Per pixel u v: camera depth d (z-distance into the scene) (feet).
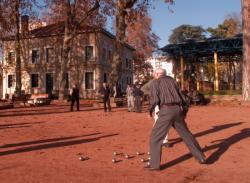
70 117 60.70
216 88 133.28
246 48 82.23
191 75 143.64
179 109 22.71
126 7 93.56
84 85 174.70
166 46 135.85
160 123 22.56
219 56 154.51
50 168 23.11
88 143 32.89
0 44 152.76
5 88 185.47
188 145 24.09
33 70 182.70
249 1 81.20
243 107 78.43
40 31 184.55
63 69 123.85
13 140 34.76
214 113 63.67
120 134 38.50
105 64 179.83
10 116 64.75
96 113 69.36
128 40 221.25
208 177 20.86
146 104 98.12
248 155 26.94
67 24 122.72
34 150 29.50
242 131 39.19
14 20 133.28
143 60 232.94
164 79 23.16
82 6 126.21
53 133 39.73
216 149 29.32
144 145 31.48
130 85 72.69
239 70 204.85
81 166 23.72
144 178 20.59
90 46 175.22
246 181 19.99
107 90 73.46
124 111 74.02
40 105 104.53
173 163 24.52
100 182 19.74
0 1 123.95
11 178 20.62
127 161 25.29
